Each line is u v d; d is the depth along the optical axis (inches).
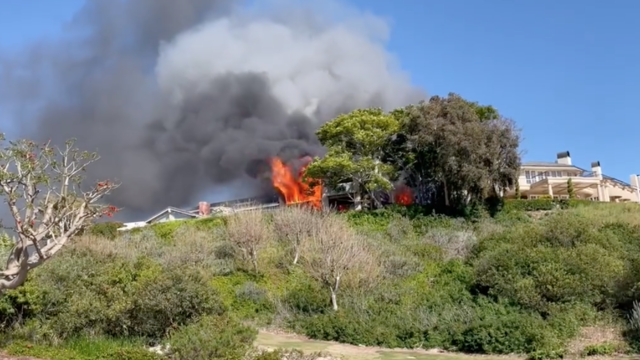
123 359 442.3
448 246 1066.1
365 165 1521.9
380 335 623.2
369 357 542.6
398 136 1664.6
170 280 605.6
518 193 1841.8
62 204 556.4
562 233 847.1
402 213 1440.7
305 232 1027.3
